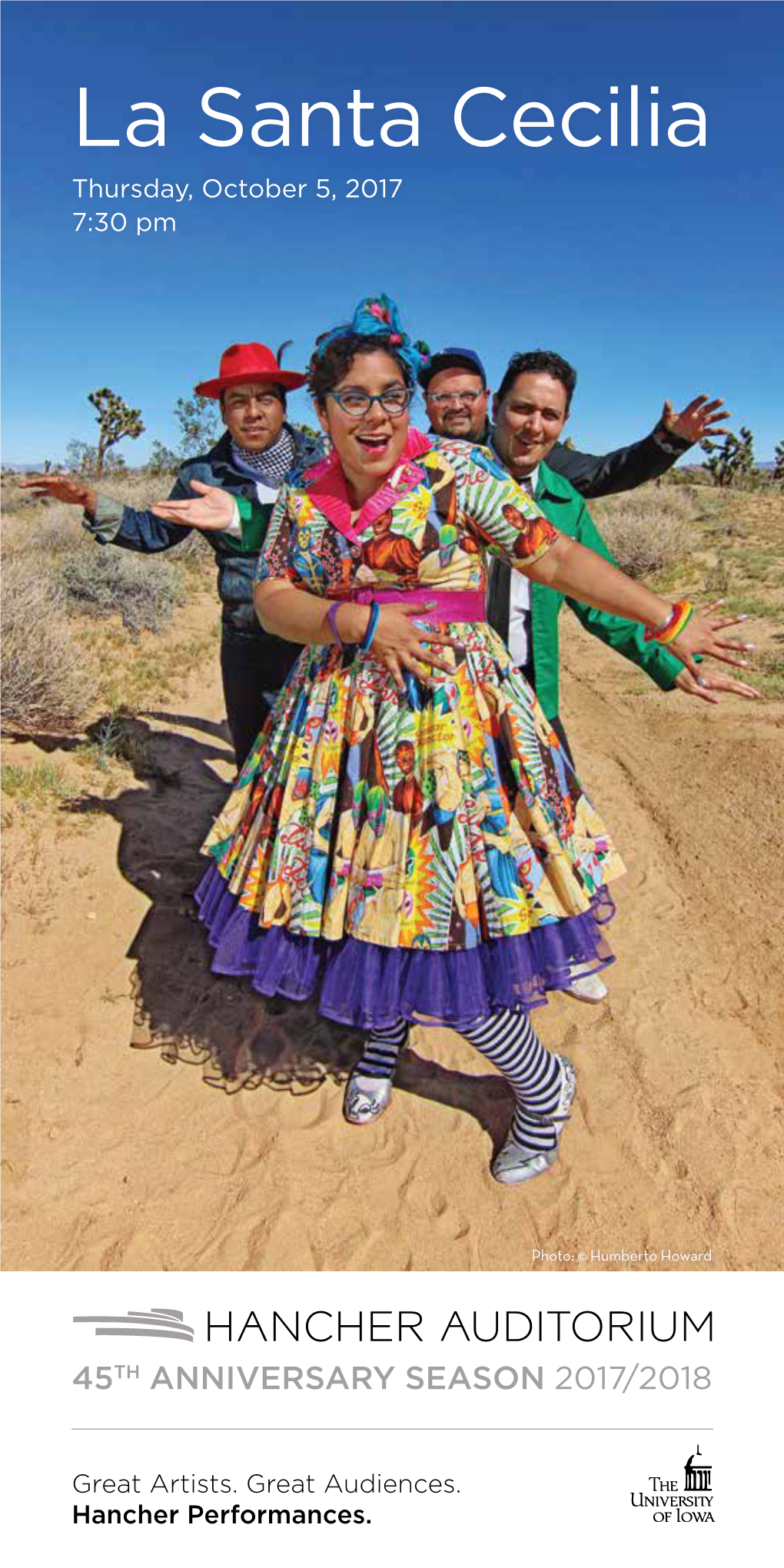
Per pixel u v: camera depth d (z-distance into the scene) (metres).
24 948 3.68
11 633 5.95
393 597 2.26
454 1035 3.48
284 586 2.25
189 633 9.27
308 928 2.30
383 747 2.24
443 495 2.17
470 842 2.24
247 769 2.67
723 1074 3.28
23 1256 2.53
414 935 2.22
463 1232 2.65
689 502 20.64
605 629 3.01
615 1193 2.79
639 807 5.60
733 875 4.64
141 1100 3.06
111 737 5.74
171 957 3.73
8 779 4.84
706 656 2.19
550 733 2.45
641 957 3.96
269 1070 3.22
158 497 15.52
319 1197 2.75
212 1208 2.71
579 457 3.70
